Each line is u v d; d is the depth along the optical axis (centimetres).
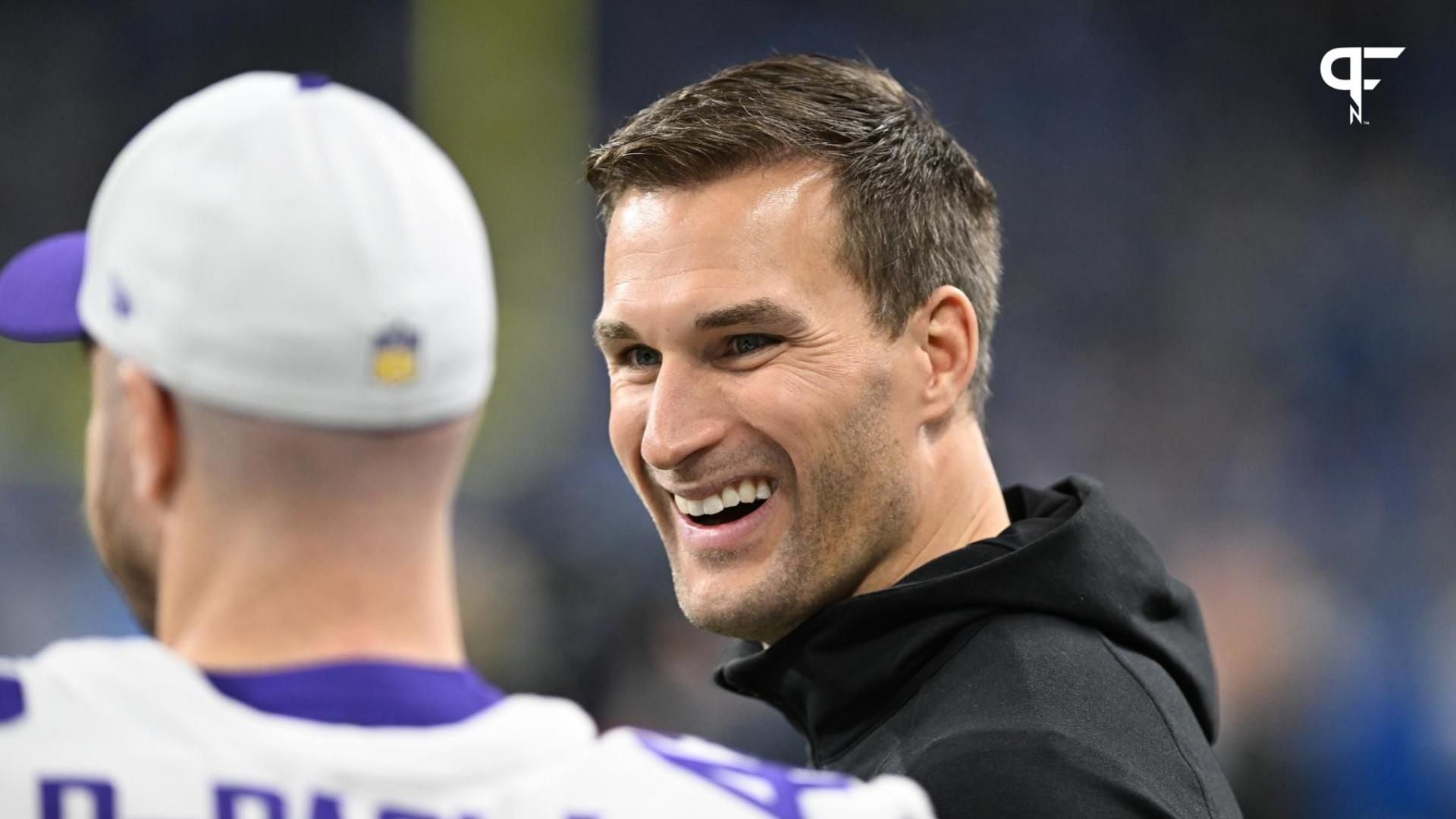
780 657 507
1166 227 3073
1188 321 3006
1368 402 2886
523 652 1748
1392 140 3069
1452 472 2802
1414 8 3086
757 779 313
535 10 2719
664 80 3162
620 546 1862
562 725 304
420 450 292
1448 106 3058
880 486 493
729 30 3175
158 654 285
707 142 485
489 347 307
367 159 288
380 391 284
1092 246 3069
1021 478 2883
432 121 2697
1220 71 3123
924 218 501
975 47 3169
